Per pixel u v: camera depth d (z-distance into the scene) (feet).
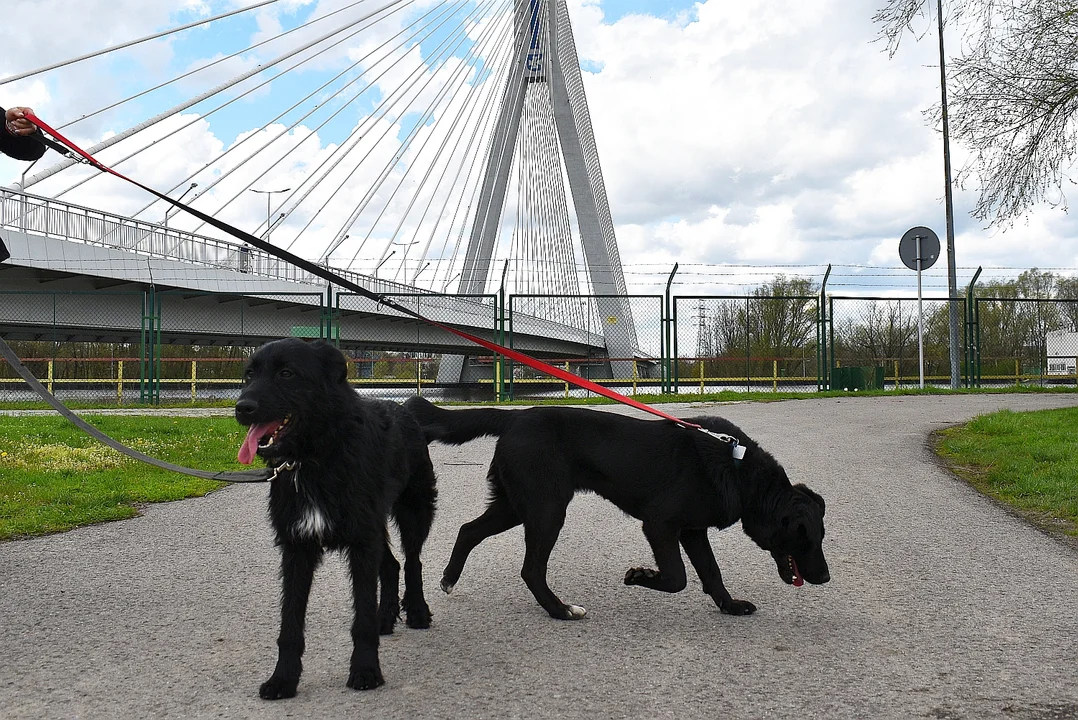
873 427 44.96
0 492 25.77
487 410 15.61
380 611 13.78
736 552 19.38
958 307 83.97
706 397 67.67
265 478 13.99
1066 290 138.00
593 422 15.30
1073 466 28.50
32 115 13.41
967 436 38.75
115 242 80.79
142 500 26.23
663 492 14.79
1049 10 41.57
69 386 86.84
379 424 12.86
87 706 10.73
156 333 77.36
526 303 76.74
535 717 10.37
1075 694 11.03
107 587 16.47
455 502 25.67
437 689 11.31
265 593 16.06
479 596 15.92
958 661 12.29
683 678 11.69
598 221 112.68
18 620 14.35
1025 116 42.73
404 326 98.63
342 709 10.64
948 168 80.02
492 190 112.47
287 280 92.43
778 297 75.77
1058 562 18.30
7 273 77.66
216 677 11.76
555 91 116.67
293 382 11.19
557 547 19.93
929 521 22.59
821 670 11.98
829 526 21.97
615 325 85.66
